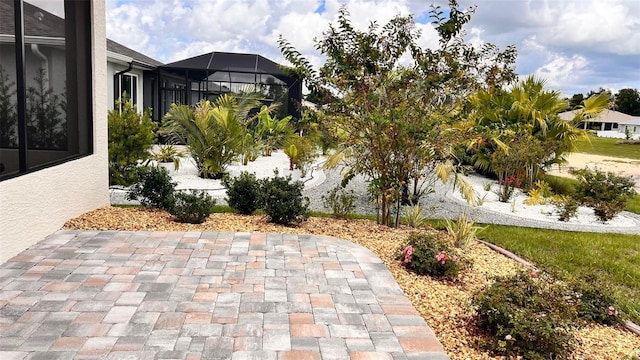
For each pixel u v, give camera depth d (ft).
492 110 42.65
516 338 11.05
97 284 13.33
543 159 40.55
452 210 31.24
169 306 12.15
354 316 12.14
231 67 60.39
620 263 20.74
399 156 22.66
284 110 63.05
